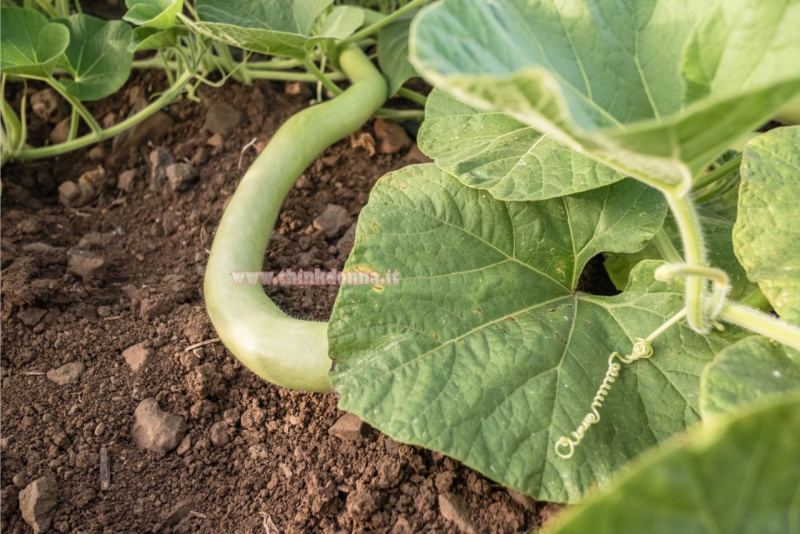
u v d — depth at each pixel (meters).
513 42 0.62
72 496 0.77
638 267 0.76
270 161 0.91
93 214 1.03
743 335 0.72
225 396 0.84
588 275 0.92
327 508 0.75
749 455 0.46
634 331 0.74
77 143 1.04
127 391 0.84
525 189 0.76
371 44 1.17
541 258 0.78
